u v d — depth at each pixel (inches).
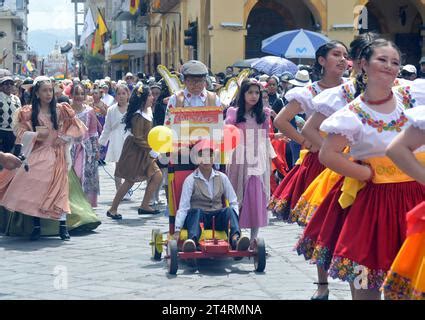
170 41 1991.9
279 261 427.5
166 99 657.0
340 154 254.7
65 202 499.8
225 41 1472.7
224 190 419.2
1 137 557.6
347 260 250.7
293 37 1100.5
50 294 351.3
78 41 4854.8
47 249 467.8
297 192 354.0
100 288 364.2
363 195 256.4
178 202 418.9
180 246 409.4
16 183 494.6
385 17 1779.0
